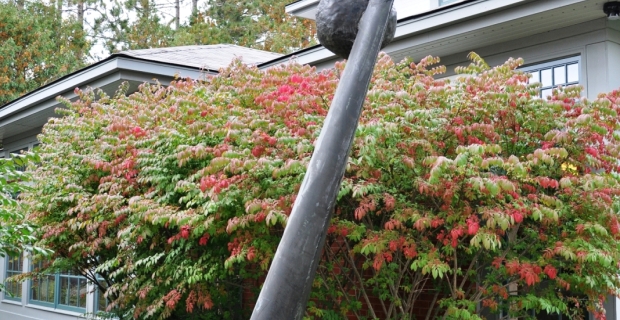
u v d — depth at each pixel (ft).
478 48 26.76
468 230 16.40
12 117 44.55
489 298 19.60
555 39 24.29
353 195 16.55
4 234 22.02
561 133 17.35
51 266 27.53
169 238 21.88
